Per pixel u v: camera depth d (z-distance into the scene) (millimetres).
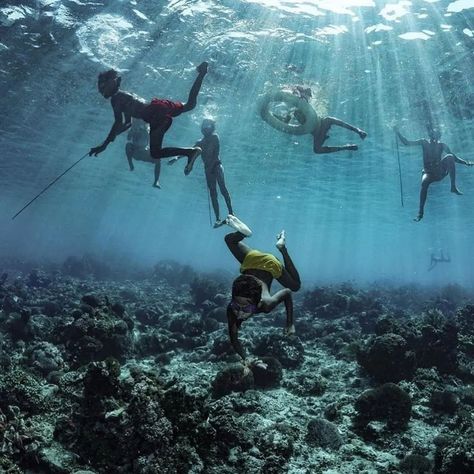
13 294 18188
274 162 29750
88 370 7520
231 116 21172
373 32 15664
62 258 56906
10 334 13156
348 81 17234
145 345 13242
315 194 39750
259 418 8625
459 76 16688
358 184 34281
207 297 19609
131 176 36031
